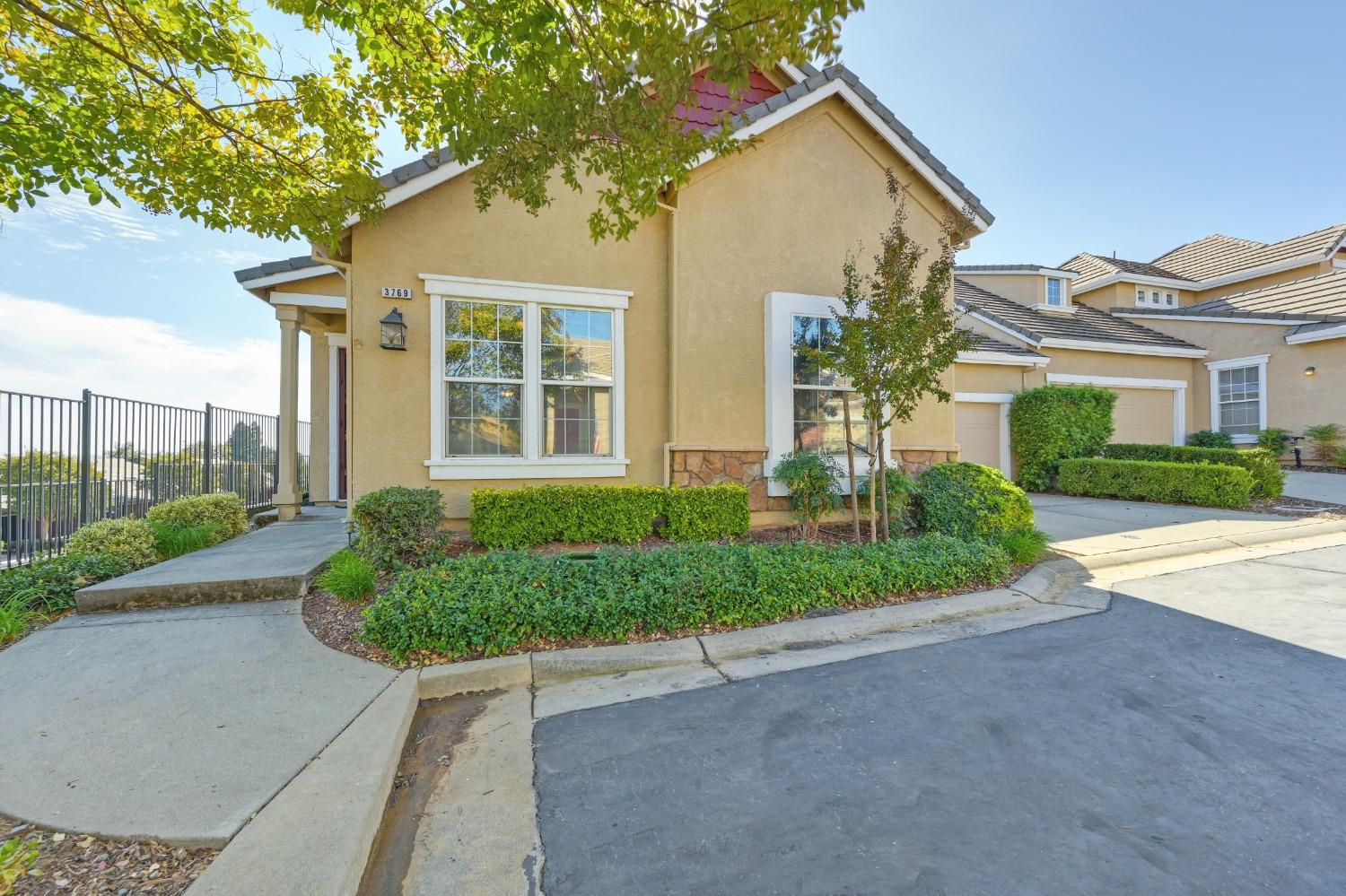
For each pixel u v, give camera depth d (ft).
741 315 24.97
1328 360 46.42
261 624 14.73
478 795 8.59
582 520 21.36
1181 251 77.71
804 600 15.89
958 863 6.95
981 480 24.00
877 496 23.34
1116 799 8.22
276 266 27.50
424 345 21.74
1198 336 54.70
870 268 26.86
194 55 15.05
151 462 26.21
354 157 18.51
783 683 12.34
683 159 14.14
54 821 7.26
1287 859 6.97
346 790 7.97
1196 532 26.76
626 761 9.44
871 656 13.78
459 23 13.71
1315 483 40.34
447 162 21.24
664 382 24.66
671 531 22.26
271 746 9.16
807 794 8.45
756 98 27.81
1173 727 10.27
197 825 7.20
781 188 25.67
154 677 11.68
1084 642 14.47
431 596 13.66
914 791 8.47
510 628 13.30
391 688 11.37
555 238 23.20
